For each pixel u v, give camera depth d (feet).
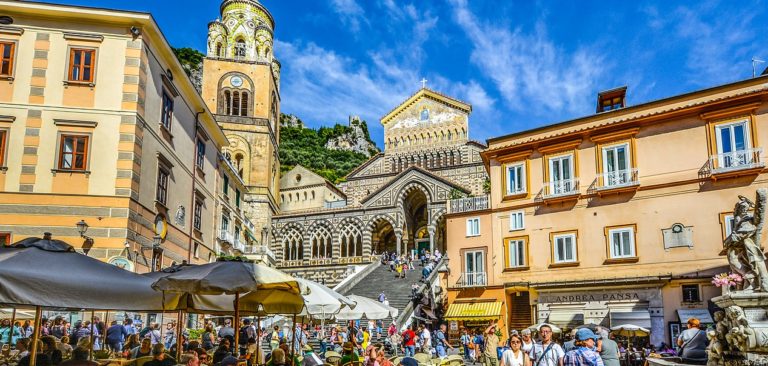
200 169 120.98
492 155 129.70
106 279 37.14
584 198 115.24
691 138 106.01
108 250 82.38
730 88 103.55
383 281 164.04
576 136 117.60
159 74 97.30
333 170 409.28
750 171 98.27
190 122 115.14
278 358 48.65
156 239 91.76
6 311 67.87
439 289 141.18
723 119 103.14
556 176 119.75
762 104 99.66
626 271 108.17
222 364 39.75
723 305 44.29
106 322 70.85
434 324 135.23
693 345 46.34
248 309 60.44
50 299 33.60
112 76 87.92
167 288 40.11
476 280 125.90
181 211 108.06
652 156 109.29
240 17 224.33
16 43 86.43
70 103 86.07
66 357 54.44
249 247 175.22
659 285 102.94
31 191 82.43
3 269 32.50
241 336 84.79
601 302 108.06
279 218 226.17
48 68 86.38
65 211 82.64
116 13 88.17
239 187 165.89
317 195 273.75
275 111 232.12
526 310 120.47
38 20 87.51
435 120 254.47
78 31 88.17
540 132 123.65
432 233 214.48
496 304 121.39
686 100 107.55
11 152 83.15
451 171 241.55
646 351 90.58
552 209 118.93
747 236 43.83
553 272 116.47
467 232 130.93
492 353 66.44
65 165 84.43
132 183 85.46
